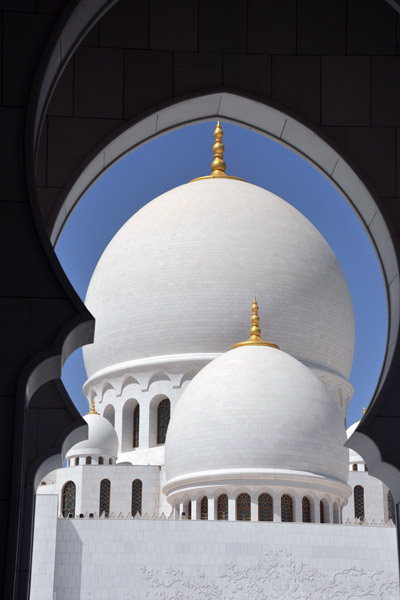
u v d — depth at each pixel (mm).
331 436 91500
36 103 18094
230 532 80125
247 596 78750
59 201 24188
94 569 78375
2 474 16891
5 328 17766
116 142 24844
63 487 103625
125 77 24766
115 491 101938
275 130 25641
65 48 19344
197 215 108875
